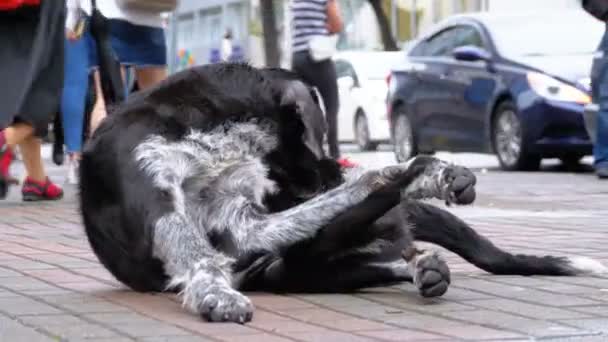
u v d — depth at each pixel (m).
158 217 5.07
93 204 5.45
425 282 5.25
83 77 12.34
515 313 5.09
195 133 5.36
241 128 5.45
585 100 15.65
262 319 4.96
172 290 5.62
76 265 6.83
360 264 5.58
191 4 48.81
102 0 11.30
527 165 16.45
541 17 17.78
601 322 4.86
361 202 5.18
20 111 8.91
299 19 15.26
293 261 5.53
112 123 5.44
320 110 5.73
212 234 5.43
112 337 4.58
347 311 5.17
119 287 5.94
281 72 5.73
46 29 9.10
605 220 9.62
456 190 4.84
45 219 9.84
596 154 14.92
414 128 18.89
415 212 6.18
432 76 18.34
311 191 5.64
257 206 5.46
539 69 16.12
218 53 34.25
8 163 8.35
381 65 25.59
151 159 5.21
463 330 4.69
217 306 4.82
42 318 5.04
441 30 18.89
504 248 7.62
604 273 6.34
